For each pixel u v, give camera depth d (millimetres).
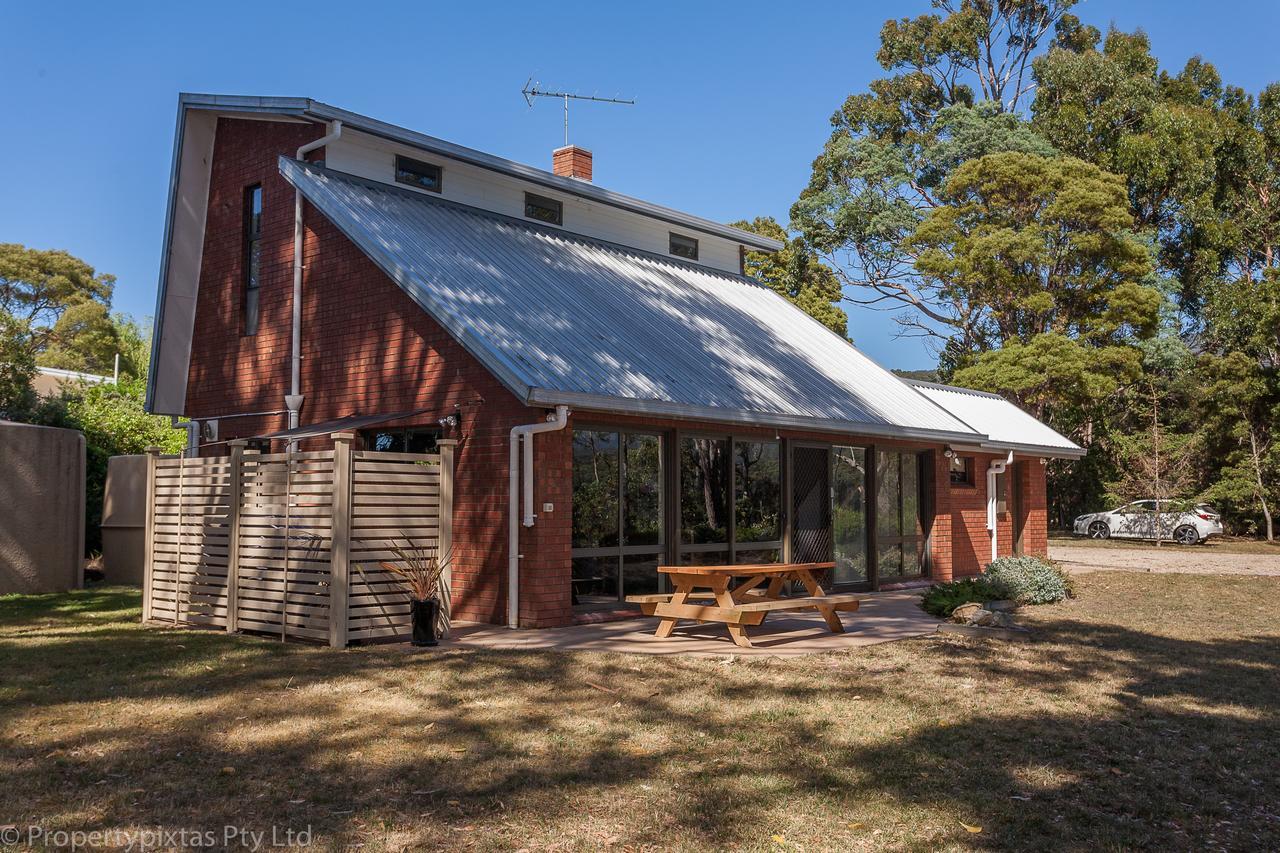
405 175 15547
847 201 39281
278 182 15117
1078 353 30641
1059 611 13742
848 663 9062
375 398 13234
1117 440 35156
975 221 35000
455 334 11562
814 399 15109
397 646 9820
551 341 12180
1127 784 5645
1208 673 8938
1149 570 21578
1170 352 35156
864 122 44156
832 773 5703
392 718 6762
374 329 13297
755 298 20266
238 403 15539
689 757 5973
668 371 13070
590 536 12180
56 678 7996
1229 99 43031
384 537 10070
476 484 11914
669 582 13258
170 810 4930
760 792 5352
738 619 9867
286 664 8664
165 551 11719
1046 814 5121
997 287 33188
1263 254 40438
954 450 18938
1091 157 37969
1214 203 39938
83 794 5129
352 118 14500
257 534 10617
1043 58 41094
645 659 9086
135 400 22594
